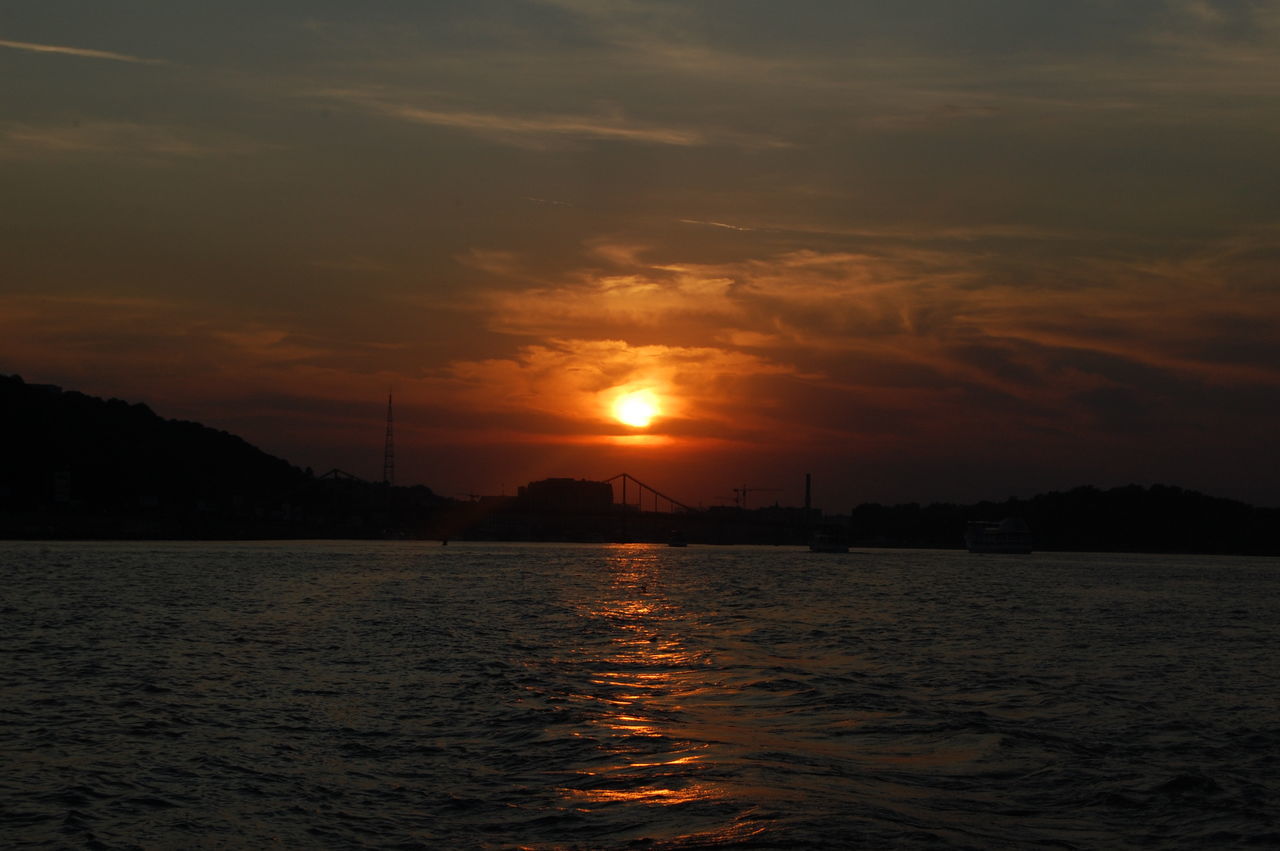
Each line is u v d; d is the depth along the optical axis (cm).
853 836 2172
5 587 9275
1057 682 4516
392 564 16525
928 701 3894
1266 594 12219
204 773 2639
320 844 2130
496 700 3684
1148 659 5475
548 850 2089
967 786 2625
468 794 2462
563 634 6106
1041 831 2288
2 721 3234
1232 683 4603
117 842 2141
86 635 5609
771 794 2455
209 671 4325
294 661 4672
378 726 3209
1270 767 2912
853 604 9375
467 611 7656
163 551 19600
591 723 3278
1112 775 2759
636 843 2122
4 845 2116
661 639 5947
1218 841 2250
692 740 3039
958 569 19588
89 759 2770
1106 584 14175
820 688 4134
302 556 19300
